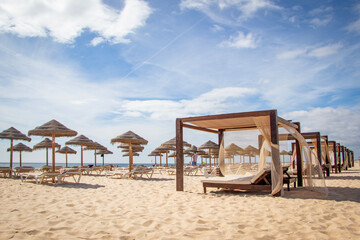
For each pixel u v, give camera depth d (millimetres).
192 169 14258
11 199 6031
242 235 3434
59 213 4652
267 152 7977
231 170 9469
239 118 7453
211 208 5105
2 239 3219
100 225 3904
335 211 4719
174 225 3928
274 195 6508
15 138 13703
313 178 7273
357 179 11125
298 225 3857
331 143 18016
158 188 8266
